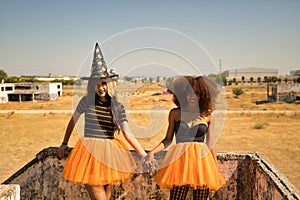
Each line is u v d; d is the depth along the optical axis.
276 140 19.34
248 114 33.97
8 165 13.93
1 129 25.16
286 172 12.41
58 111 40.31
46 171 3.44
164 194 3.38
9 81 83.25
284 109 39.91
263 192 2.96
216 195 3.46
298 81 101.31
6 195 2.14
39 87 61.22
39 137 21.41
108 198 3.14
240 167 3.44
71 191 3.45
